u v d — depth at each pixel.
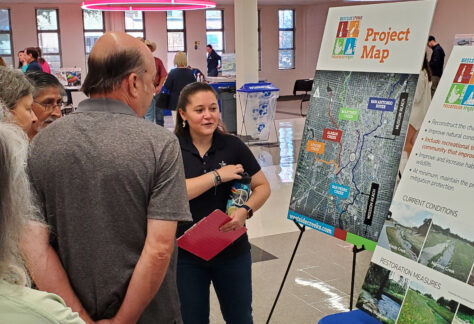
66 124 1.57
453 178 1.83
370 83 2.44
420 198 1.92
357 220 2.44
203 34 19.58
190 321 2.38
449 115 1.91
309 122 2.73
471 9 14.72
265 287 3.85
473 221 1.73
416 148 1.99
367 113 2.44
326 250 4.52
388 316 1.92
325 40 2.70
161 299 1.68
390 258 1.97
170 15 19.12
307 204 2.70
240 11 10.19
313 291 3.78
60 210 1.55
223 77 14.30
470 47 1.90
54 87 2.36
